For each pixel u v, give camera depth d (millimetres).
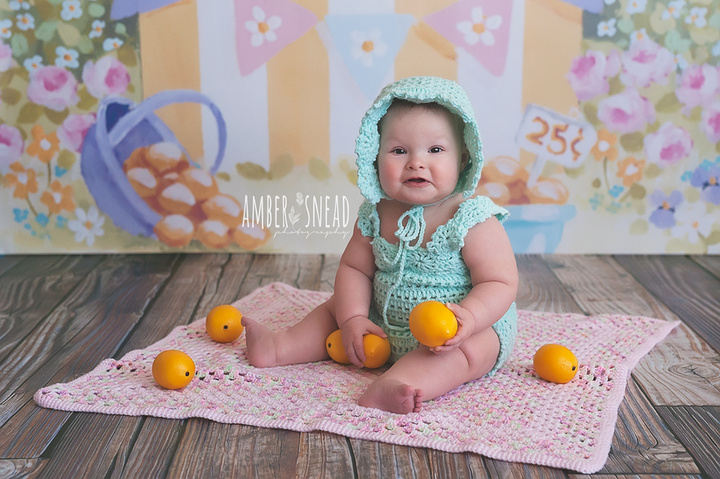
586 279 2379
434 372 1408
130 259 2641
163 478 1156
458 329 1363
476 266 1536
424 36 2521
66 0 2496
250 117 2604
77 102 2582
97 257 2672
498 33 2510
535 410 1373
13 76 2557
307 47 2541
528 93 2561
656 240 2678
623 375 1537
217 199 2680
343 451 1235
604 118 2568
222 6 2506
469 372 1471
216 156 2639
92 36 2527
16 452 1229
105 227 2697
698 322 1948
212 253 2719
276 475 1164
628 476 1150
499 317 1487
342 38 2527
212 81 2570
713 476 1148
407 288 1595
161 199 2674
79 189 2662
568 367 1499
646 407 1411
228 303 2127
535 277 2408
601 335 1819
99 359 1684
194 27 2525
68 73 2557
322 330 1668
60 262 2596
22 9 2500
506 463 1192
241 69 2559
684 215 2645
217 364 1604
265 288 2223
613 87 2541
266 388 1481
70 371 1608
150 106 2592
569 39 2510
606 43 2508
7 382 1539
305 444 1261
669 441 1269
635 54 2508
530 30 2506
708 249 2672
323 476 1160
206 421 1349
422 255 1567
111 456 1222
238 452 1234
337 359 1625
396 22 2510
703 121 2559
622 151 2598
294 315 1989
